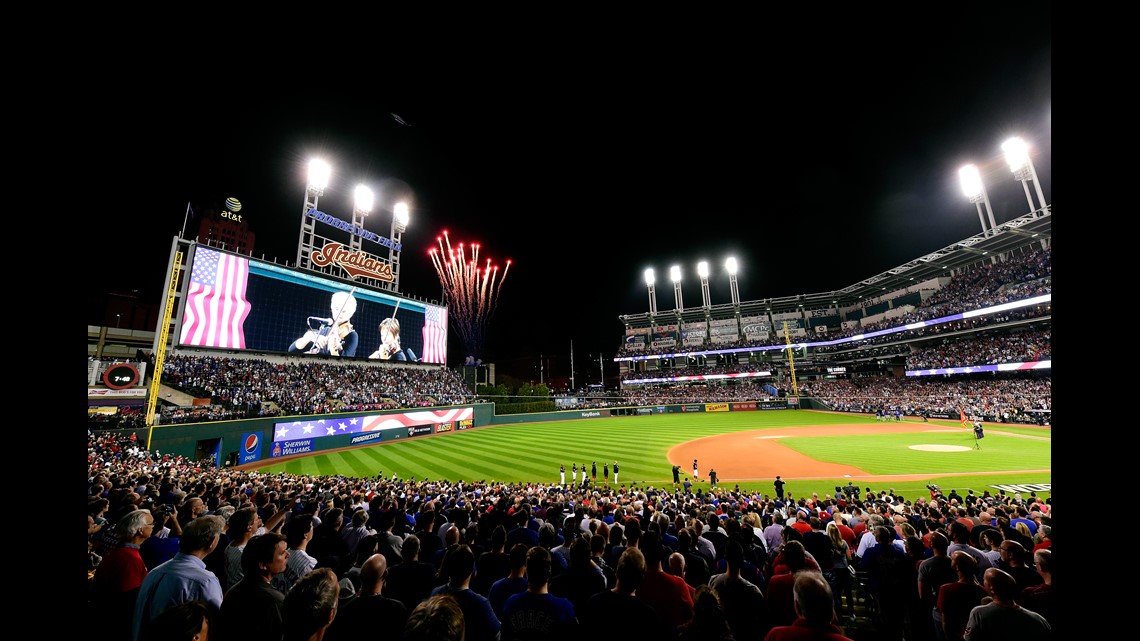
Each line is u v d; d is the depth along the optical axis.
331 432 35.12
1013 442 29.69
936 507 11.42
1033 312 47.47
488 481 23.91
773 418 56.31
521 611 4.11
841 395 67.56
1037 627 3.91
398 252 56.91
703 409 71.06
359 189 52.31
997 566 6.36
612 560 6.70
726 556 4.92
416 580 4.95
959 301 57.22
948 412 45.03
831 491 20.14
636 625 3.56
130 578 4.37
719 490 18.30
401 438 42.09
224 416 29.45
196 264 34.81
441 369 58.19
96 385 27.84
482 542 7.98
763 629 4.53
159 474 16.00
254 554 3.55
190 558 3.86
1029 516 10.70
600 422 58.41
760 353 85.94
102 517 7.27
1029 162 50.38
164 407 29.55
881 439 34.03
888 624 6.47
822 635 3.41
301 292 42.50
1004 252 57.78
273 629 3.41
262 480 18.23
